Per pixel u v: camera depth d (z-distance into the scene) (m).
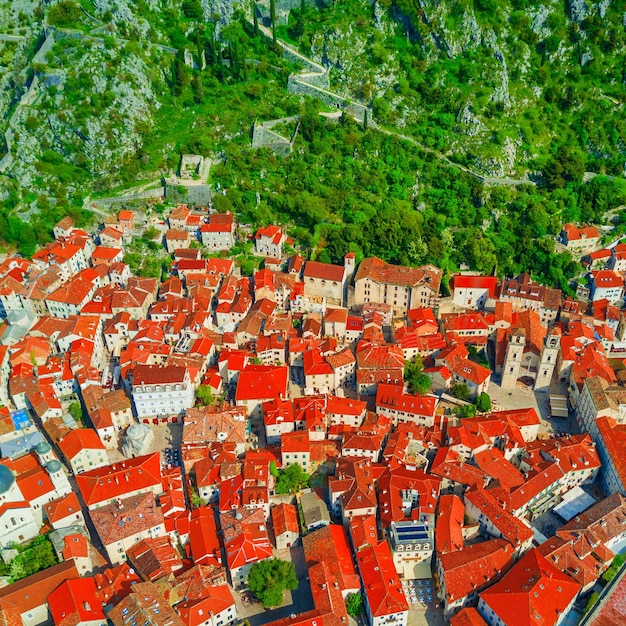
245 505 188.12
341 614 166.38
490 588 171.50
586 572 177.38
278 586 170.12
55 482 190.88
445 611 173.88
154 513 183.38
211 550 180.25
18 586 168.50
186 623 160.38
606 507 193.88
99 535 178.38
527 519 199.00
